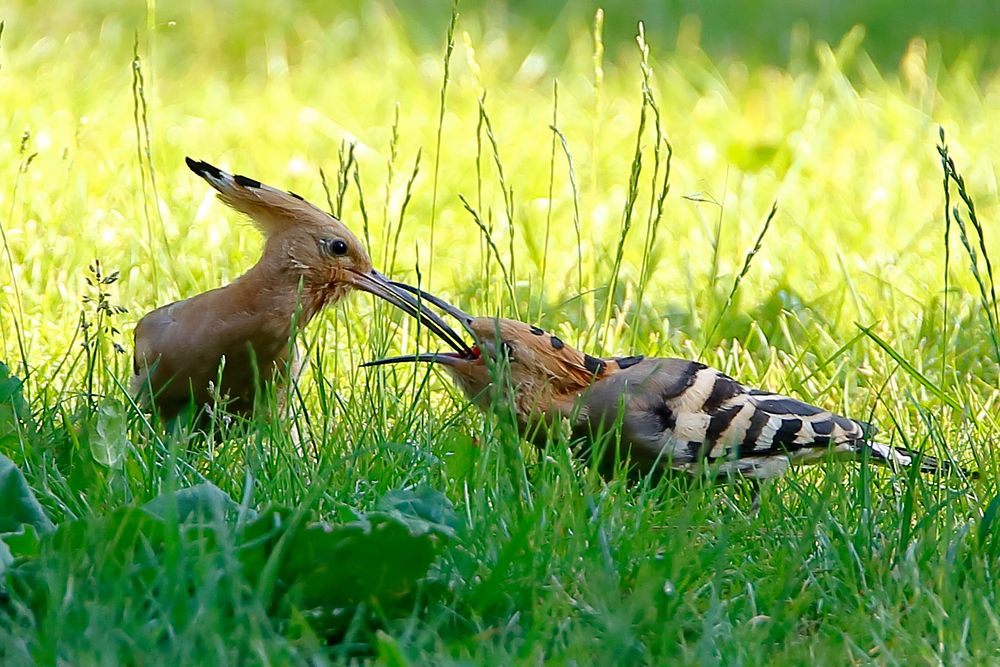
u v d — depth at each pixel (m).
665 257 14.05
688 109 19.05
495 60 20.67
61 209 14.03
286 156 16.67
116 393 9.40
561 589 6.73
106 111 17.14
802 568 7.32
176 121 17.58
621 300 12.70
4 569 6.38
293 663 5.95
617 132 17.84
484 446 8.00
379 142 17.17
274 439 8.39
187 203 14.34
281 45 20.98
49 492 7.51
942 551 7.46
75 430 8.28
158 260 12.72
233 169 16.00
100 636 5.86
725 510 8.49
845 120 18.47
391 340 10.59
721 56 21.55
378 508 7.20
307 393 10.16
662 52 21.42
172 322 9.55
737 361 11.11
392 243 14.07
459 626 6.60
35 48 19.48
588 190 16.06
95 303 11.53
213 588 6.10
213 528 6.51
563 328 11.80
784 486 8.71
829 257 13.92
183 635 5.92
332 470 7.70
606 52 21.67
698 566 7.08
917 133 17.78
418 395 9.09
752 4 23.97
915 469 8.24
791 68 20.64
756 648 6.34
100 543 6.43
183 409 9.66
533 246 13.49
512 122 18.05
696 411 9.09
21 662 5.75
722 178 16.58
